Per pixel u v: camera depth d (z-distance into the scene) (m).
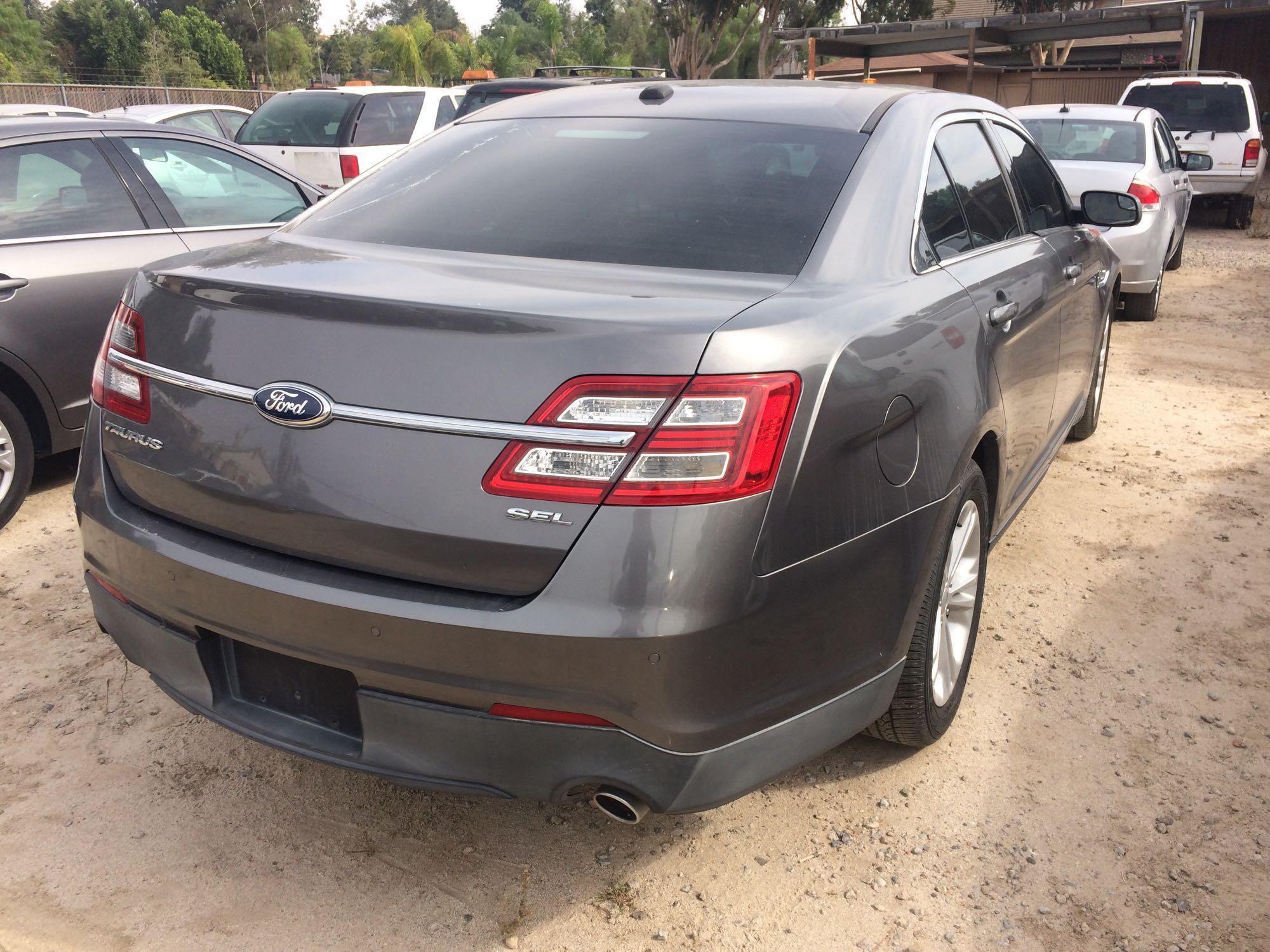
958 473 2.51
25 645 3.41
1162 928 2.27
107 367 2.32
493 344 1.86
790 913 2.31
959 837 2.55
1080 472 5.09
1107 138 8.88
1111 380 6.83
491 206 2.63
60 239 4.50
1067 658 3.38
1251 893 2.37
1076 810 2.65
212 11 74.50
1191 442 5.54
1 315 4.25
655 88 3.14
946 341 2.51
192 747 2.89
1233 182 14.55
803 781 2.77
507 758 1.97
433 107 11.66
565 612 1.83
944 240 2.82
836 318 2.15
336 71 80.06
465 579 1.89
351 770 2.10
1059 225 4.20
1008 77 26.94
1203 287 10.33
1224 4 18.95
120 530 2.24
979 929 2.27
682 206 2.51
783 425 1.92
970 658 3.02
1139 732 2.98
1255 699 3.15
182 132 5.12
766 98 2.96
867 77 25.73
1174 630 3.56
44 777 2.74
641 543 1.82
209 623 2.14
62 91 26.03
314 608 1.97
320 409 1.94
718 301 2.06
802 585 2.02
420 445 1.88
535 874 2.43
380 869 2.44
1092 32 22.14
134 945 2.20
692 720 1.93
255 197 5.38
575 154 2.78
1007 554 4.15
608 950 2.21
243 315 2.08
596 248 2.39
